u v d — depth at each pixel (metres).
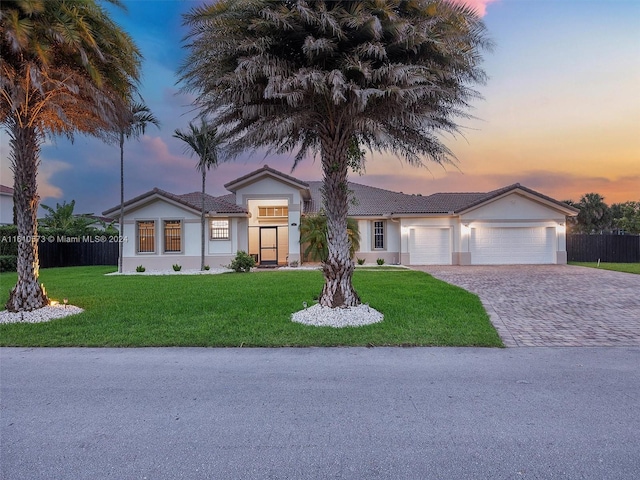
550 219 21.19
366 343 5.84
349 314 7.32
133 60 8.66
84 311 8.26
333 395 3.92
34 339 6.15
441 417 3.41
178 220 20.05
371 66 6.80
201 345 5.85
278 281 13.58
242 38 7.00
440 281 13.38
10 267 19.81
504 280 13.91
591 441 2.98
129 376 4.55
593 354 5.31
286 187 20.70
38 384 4.31
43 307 8.00
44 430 3.25
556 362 4.96
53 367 4.89
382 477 2.55
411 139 8.23
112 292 11.15
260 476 2.58
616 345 5.77
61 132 9.39
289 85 6.43
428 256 22.03
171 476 2.59
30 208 8.00
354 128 7.55
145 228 20.09
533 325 7.05
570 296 10.28
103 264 25.19
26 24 6.68
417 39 6.69
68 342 6.00
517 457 2.77
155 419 3.43
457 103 7.84
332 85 6.48
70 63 7.96
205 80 7.56
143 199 19.69
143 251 20.06
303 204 23.61
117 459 2.80
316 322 7.07
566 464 2.68
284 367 4.83
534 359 5.09
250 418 3.43
